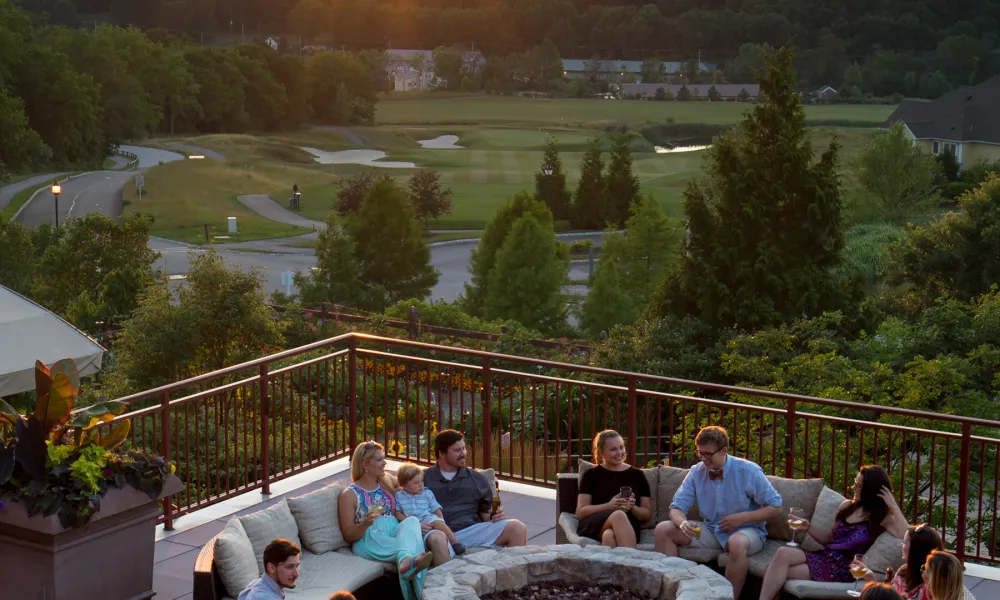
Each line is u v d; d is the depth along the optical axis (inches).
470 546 268.8
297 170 4896.7
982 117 4648.1
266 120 7322.8
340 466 366.9
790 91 1298.0
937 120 4741.6
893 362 940.6
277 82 7450.8
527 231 1599.4
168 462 252.8
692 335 1168.2
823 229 1273.4
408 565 248.2
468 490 283.1
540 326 1604.3
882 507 251.4
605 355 1047.0
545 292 1609.3
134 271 1425.9
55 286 1526.8
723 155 1290.6
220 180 4345.5
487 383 353.7
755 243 1259.8
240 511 322.7
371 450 268.2
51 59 5088.6
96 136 5359.3
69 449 235.1
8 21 5236.2
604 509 273.1
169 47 7135.8
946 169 4109.3
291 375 352.5
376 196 2010.3
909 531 220.8
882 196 2726.4
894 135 2721.5
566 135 7746.1
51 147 5027.1
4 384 293.4
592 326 1587.1
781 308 1253.7
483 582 235.0
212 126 6978.4
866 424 299.4
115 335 1305.4
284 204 3951.8
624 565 239.5
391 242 2003.0
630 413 329.1
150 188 4030.5
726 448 267.6
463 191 4347.9
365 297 1736.0
